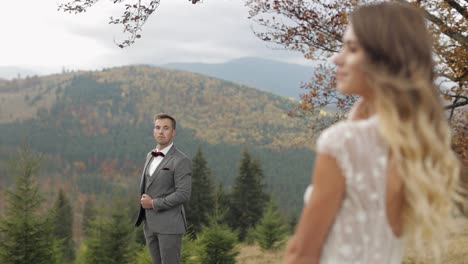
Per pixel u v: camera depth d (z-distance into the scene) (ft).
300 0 22.44
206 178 126.93
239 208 139.03
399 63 3.24
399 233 3.48
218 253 37.29
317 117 24.17
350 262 3.28
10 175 27.89
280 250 58.90
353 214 3.27
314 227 3.27
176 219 16.79
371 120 3.36
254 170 142.20
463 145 19.15
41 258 27.50
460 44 20.26
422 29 3.38
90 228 38.50
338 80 3.62
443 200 3.30
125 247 38.29
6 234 27.50
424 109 3.21
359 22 3.39
